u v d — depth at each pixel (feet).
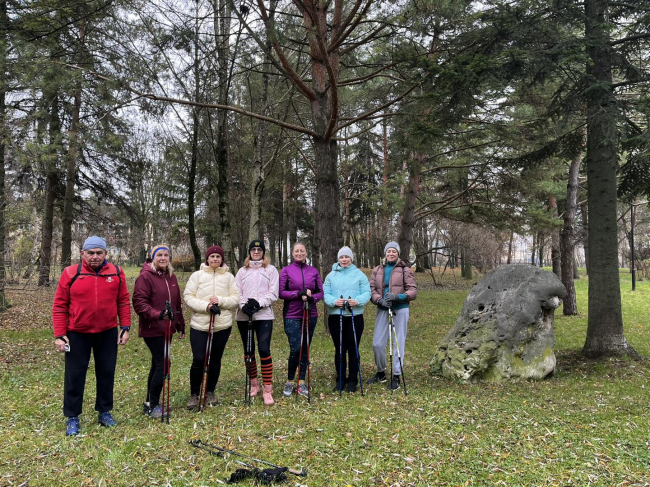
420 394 17.02
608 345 23.31
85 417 14.43
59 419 14.26
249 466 10.66
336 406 15.29
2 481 9.93
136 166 53.93
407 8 25.11
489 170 41.42
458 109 21.47
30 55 22.93
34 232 58.85
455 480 10.26
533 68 20.33
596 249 23.71
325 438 12.45
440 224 77.30
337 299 17.39
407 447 11.89
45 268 50.08
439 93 20.26
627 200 27.89
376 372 20.21
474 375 19.44
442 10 23.53
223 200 44.42
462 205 46.11
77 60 27.89
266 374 15.85
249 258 16.84
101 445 11.93
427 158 40.40
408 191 44.91
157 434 12.70
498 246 79.10
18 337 28.35
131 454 11.31
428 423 13.67
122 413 14.90
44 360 23.04
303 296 16.47
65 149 27.61
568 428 13.53
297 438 12.43
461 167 43.47
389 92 36.68
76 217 58.34
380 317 18.95
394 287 18.49
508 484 10.09
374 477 10.30
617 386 18.81
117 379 19.85
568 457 11.49
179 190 80.53
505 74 19.93
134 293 14.28
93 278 13.26
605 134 19.29
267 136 50.01
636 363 22.06
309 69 41.01
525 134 34.63
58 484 9.87
